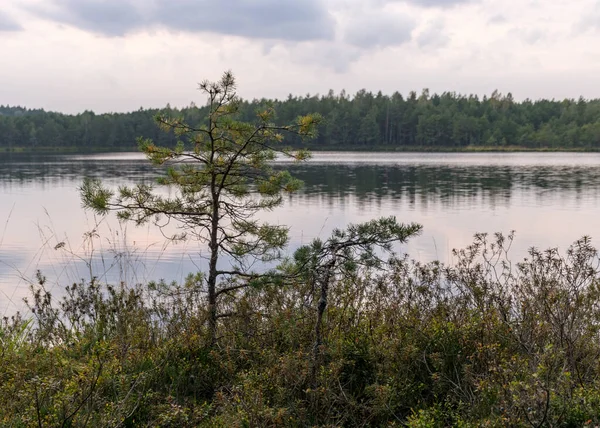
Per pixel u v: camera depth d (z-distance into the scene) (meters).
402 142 144.25
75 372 4.68
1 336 5.89
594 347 4.35
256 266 6.61
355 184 35.53
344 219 19.80
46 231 16.78
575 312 4.29
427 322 4.95
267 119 5.70
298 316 4.80
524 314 4.51
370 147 133.88
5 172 46.59
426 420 3.67
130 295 5.59
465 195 28.45
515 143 138.50
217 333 5.19
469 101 163.75
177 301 5.54
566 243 14.66
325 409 4.07
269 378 4.24
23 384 4.19
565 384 3.51
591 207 23.11
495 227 17.83
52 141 135.75
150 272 10.89
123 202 5.78
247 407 3.77
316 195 28.47
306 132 5.62
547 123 145.00
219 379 4.68
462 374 4.31
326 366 4.35
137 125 137.50
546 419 3.29
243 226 5.91
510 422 3.29
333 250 4.81
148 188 5.89
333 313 5.07
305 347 4.55
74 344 5.40
